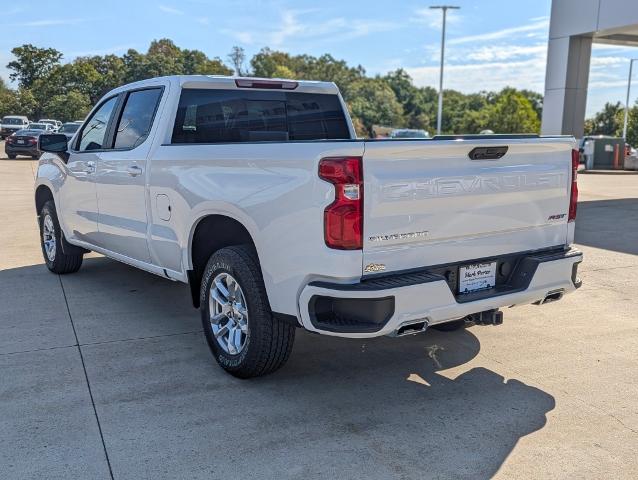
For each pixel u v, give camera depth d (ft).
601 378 13.97
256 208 12.23
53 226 22.34
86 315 18.08
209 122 16.71
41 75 334.65
